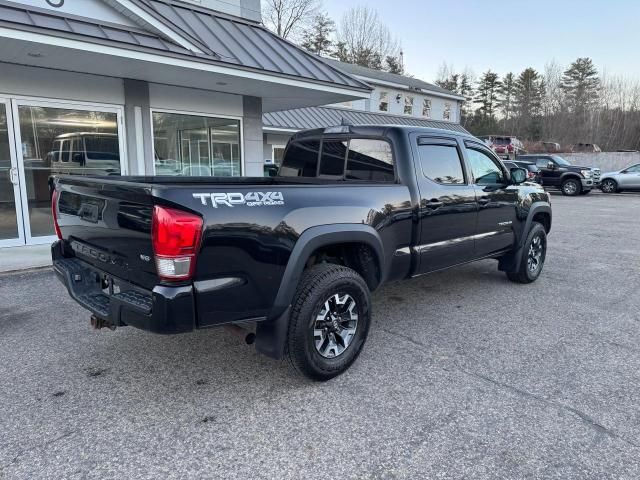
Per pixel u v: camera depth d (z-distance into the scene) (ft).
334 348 10.77
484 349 12.61
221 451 8.16
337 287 10.41
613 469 7.72
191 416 9.25
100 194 9.59
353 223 10.98
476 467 7.77
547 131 160.66
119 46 19.89
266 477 7.52
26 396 9.95
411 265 13.16
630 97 157.58
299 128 51.83
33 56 20.15
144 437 8.55
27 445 8.27
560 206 53.62
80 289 10.71
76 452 8.09
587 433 8.71
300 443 8.39
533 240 18.86
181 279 8.13
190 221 8.04
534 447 8.29
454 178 14.61
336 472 7.64
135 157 26.08
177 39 22.07
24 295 16.84
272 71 25.32
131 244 8.84
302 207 9.92
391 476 7.55
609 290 18.52
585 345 12.92
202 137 29.32
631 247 28.02
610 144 151.43
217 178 14.78
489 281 19.85
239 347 12.59
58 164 23.81
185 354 12.12
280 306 9.57
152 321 8.15
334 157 14.66
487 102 201.98
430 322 14.74
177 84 26.86
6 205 22.70
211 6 29.60
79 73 23.66
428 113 95.55
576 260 24.23
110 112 25.04
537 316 15.34
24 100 22.21
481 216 15.66
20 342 12.79
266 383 10.63
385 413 9.38
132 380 10.72
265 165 36.58
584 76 181.57
